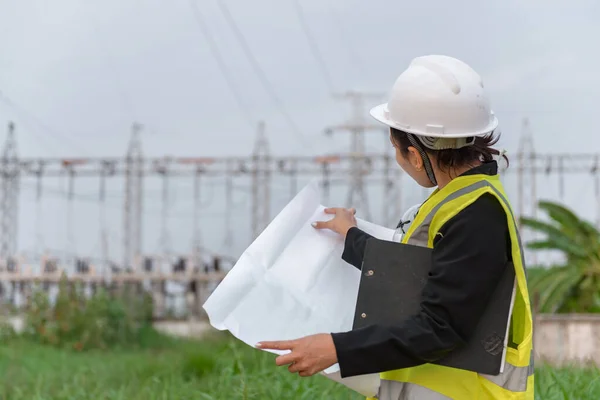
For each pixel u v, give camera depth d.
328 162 53.97
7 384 10.64
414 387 3.20
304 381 7.12
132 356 22.20
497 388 3.10
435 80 3.26
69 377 12.53
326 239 3.73
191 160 55.34
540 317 17.86
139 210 54.62
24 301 29.72
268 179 54.66
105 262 53.00
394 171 53.19
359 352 3.01
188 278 48.69
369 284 3.21
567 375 7.62
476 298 3.00
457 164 3.24
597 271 26.00
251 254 3.59
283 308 3.48
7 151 56.78
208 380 9.61
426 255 3.17
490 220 3.05
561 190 51.00
